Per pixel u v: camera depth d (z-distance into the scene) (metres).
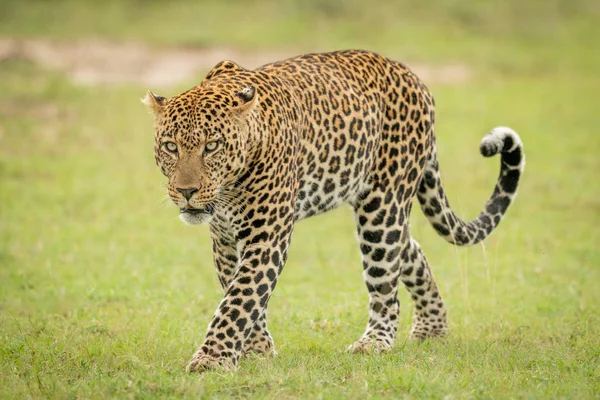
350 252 19.53
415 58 41.41
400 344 13.12
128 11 47.66
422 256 13.52
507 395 10.07
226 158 10.73
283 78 11.77
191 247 19.73
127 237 20.44
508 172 13.98
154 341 12.41
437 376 10.54
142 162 27.28
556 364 11.47
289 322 14.41
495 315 15.00
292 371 10.72
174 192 10.69
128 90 34.81
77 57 39.31
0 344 12.30
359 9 47.34
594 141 30.17
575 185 25.17
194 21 46.03
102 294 15.95
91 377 10.74
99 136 29.69
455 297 16.20
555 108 34.78
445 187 24.70
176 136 10.67
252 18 46.81
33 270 17.72
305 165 11.84
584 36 47.81
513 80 39.56
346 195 12.34
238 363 11.07
